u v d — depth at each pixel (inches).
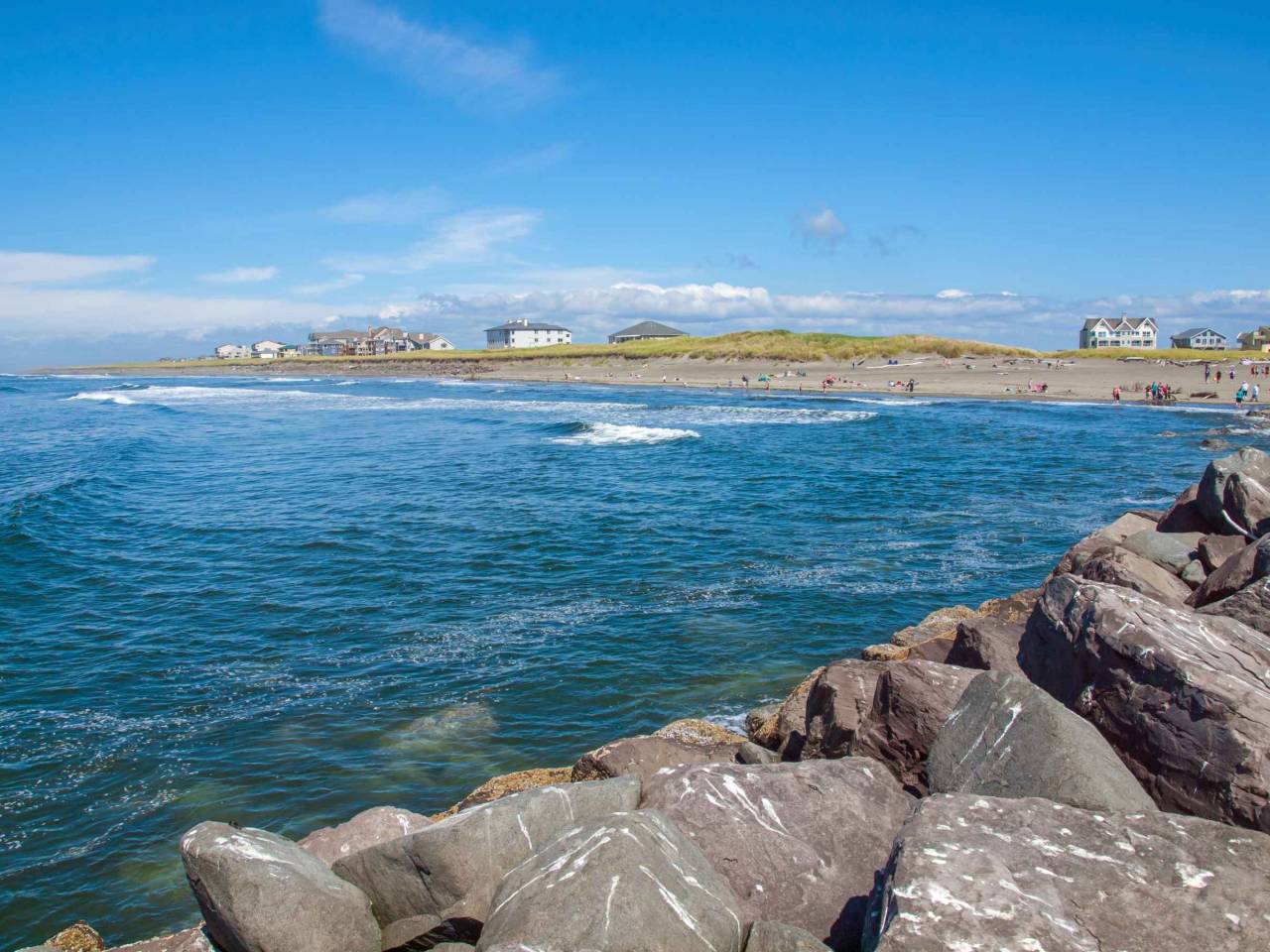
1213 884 178.5
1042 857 186.9
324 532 983.6
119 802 426.3
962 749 253.4
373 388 4517.7
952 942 165.0
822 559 861.2
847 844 248.8
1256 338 5920.3
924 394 3238.2
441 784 440.1
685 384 4094.5
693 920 200.5
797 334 5467.5
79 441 1980.8
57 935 309.4
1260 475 511.2
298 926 229.8
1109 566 453.4
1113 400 2842.0
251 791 435.2
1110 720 266.8
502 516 1066.1
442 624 676.7
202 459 1625.2
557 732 496.1
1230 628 286.4
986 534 974.4
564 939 188.4
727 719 504.1
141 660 606.5
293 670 587.5
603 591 759.1
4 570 824.3
